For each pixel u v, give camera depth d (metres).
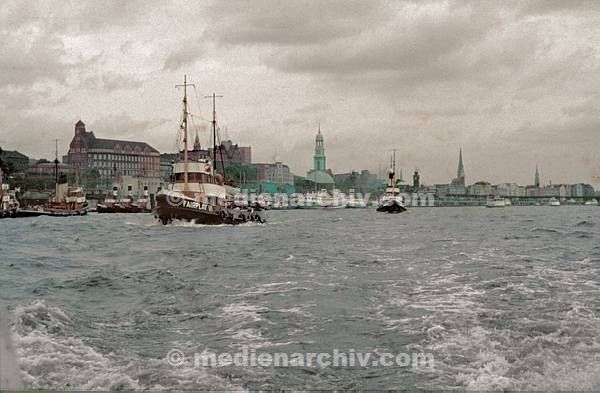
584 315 16.95
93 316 18.08
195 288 23.91
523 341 13.73
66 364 12.01
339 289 23.31
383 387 10.84
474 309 18.28
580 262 33.19
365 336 14.96
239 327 16.34
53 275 30.48
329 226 99.06
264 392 10.62
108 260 39.38
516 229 80.38
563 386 10.40
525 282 24.56
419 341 14.18
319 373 11.77
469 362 12.23
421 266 31.64
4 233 76.69
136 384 10.85
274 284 25.12
